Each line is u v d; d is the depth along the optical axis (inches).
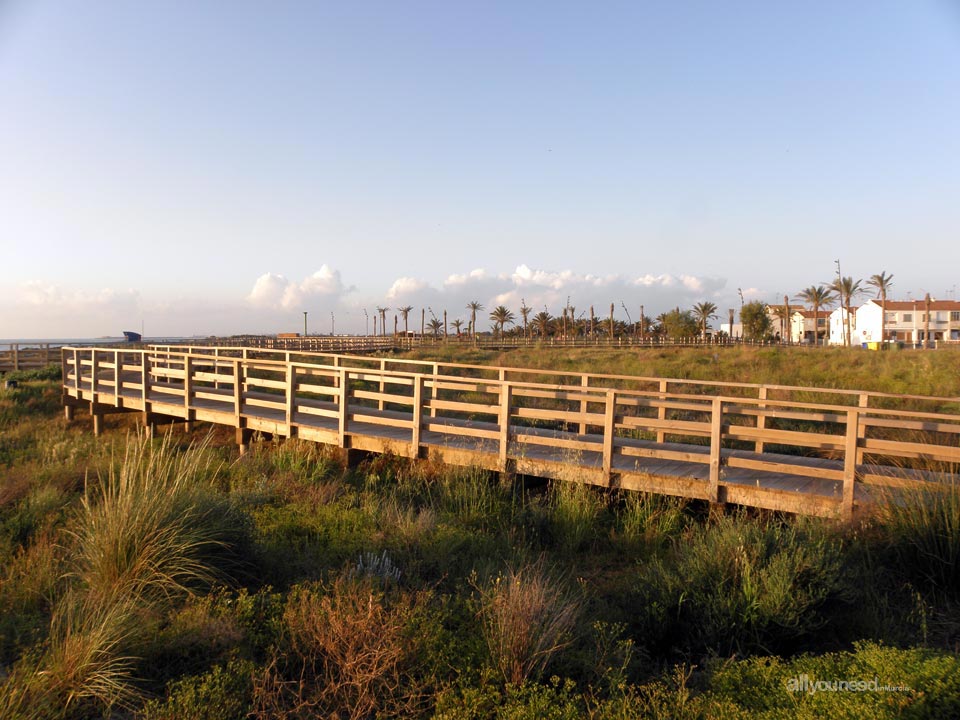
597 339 2605.8
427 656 161.5
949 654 155.2
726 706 138.8
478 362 1208.2
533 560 258.8
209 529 227.9
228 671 151.7
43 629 175.9
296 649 165.5
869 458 358.3
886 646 166.1
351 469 418.0
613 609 207.2
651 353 1439.5
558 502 313.1
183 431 602.9
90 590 194.7
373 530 272.5
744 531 227.0
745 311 2933.1
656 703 143.0
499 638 165.0
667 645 190.1
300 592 194.9
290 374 460.1
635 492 316.5
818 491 276.5
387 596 196.9
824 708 134.2
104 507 228.7
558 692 151.1
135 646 162.1
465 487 339.9
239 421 504.1
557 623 171.5
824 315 3836.1
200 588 205.3
